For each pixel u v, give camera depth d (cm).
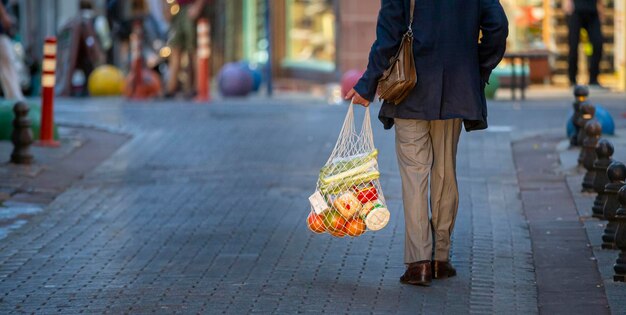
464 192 1109
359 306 713
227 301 727
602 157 950
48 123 1415
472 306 712
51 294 752
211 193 1130
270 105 1973
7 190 1132
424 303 719
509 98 2059
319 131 1562
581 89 1314
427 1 742
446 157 767
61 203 1096
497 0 756
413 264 758
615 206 837
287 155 1361
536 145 1375
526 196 1074
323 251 865
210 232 946
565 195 1064
